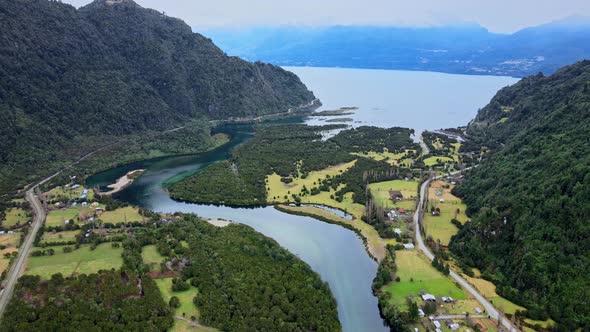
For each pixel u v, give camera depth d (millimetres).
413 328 154500
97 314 154625
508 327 152125
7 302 164750
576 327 147625
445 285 180125
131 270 180375
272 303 163625
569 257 163875
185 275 181125
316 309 161625
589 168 182625
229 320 154500
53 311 154375
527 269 171500
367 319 166625
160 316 157125
